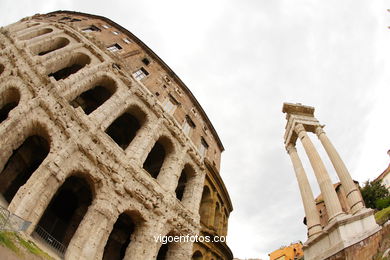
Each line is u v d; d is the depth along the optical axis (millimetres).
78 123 23641
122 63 36062
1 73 25719
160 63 46844
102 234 20781
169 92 42719
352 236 20844
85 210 27078
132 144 28641
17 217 14164
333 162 28094
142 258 23328
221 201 42750
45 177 19172
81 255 18938
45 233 21531
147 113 32500
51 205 26359
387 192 46188
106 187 22938
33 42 30859
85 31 40688
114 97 29578
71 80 26844
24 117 21078
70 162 21438
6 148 19625
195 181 35656
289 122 35219
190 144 37750
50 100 23062
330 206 24625
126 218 29188
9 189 24000
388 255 15805
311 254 24484
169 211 27875
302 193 28984
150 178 27562
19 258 12789
